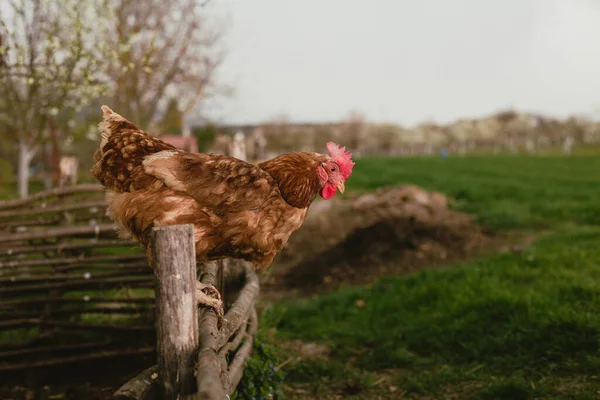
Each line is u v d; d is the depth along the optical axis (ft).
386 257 34.01
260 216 10.17
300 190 11.46
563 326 17.71
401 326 21.33
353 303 25.82
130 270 19.04
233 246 10.20
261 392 14.80
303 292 29.96
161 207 9.78
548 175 81.05
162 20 47.62
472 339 18.80
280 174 11.41
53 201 21.48
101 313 18.93
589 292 20.34
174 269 8.34
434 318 21.12
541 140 264.72
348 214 43.39
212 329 9.34
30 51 20.61
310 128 235.40
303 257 35.45
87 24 32.22
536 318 18.58
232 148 19.11
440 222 39.14
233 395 13.43
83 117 56.39
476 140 268.41
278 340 21.20
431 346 19.26
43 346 18.90
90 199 22.29
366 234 36.47
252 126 213.25
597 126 269.23
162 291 8.38
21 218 23.88
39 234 18.39
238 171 10.15
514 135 271.69
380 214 39.60
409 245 35.32
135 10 44.78
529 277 24.06
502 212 43.52
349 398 16.63
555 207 45.27
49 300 18.97
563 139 262.26
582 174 83.46
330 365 18.58
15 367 18.13
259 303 23.79
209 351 8.28
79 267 19.29
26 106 40.27
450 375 17.03
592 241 30.50
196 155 10.31
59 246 19.39
